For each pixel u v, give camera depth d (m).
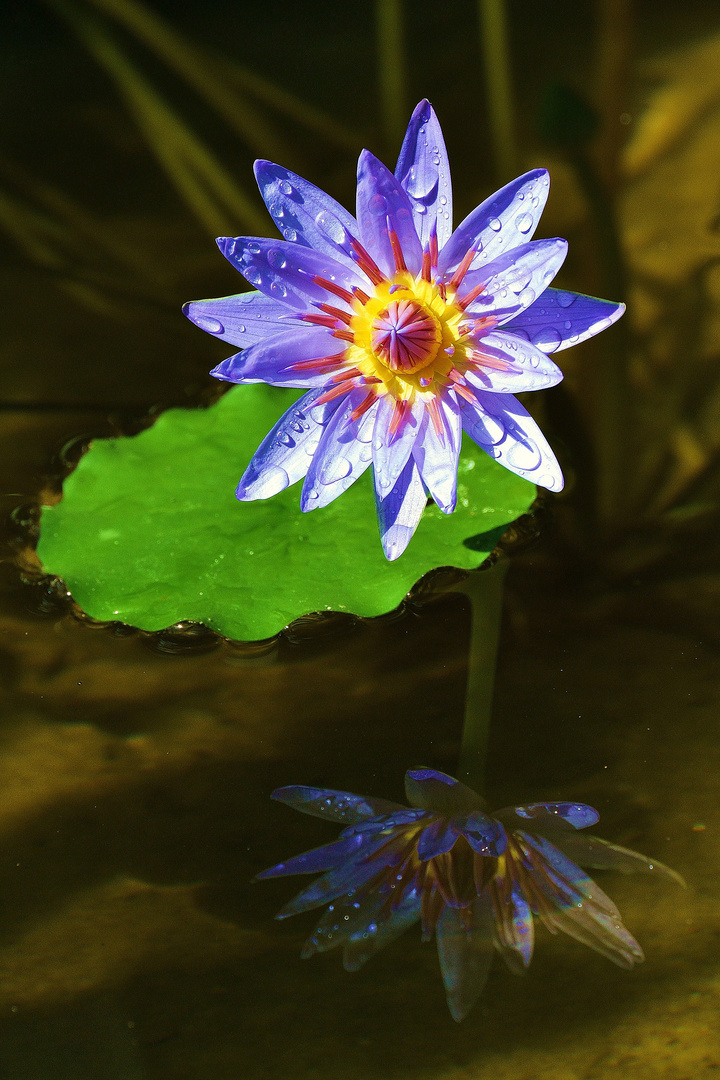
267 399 1.17
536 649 1.09
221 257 1.27
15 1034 1.00
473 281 1.07
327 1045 1.00
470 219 1.07
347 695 1.08
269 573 1.10
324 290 1.07
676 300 1.22
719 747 1.05
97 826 1.04
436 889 1.02
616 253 1.17
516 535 1.13
